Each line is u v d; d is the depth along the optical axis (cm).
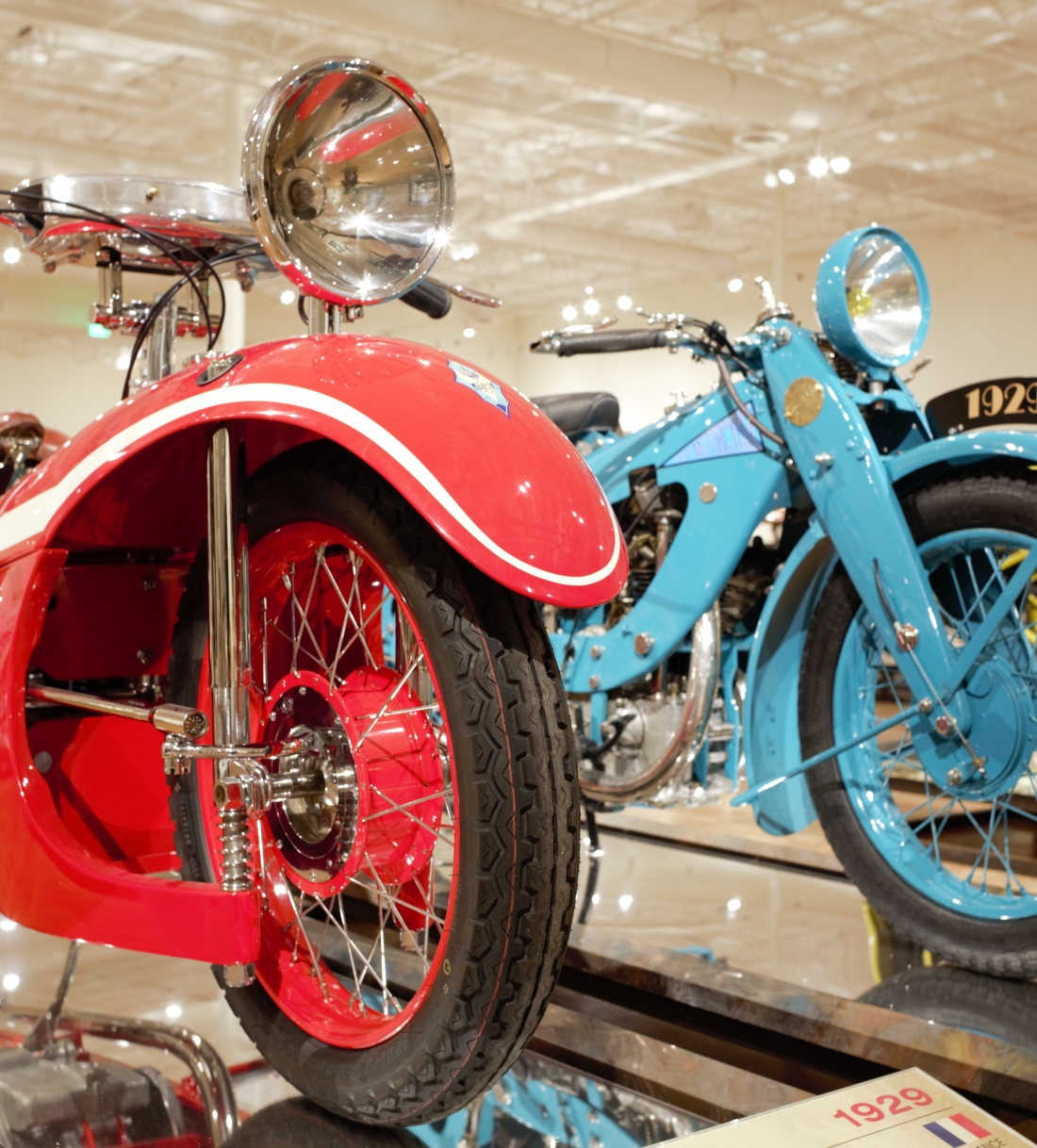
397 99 128
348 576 163
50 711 156
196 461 140
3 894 140
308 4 620
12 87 938
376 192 131
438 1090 118
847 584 208
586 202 1098
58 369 1455
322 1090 130
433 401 114
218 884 122
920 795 321
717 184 1162
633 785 223
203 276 171
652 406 1535
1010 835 282
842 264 198
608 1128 137
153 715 124
